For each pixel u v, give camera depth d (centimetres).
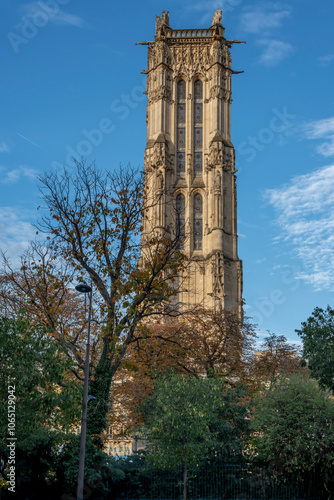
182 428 3934
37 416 3419
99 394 3834
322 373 4306
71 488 3550
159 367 5478
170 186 9488
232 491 4097
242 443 4400
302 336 4512
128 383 5747
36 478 3616
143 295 3994
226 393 5191
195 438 4044
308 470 4197
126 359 4319
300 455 4109
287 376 4931
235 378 6525
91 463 3609
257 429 4338
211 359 5928
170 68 10100
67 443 3756
